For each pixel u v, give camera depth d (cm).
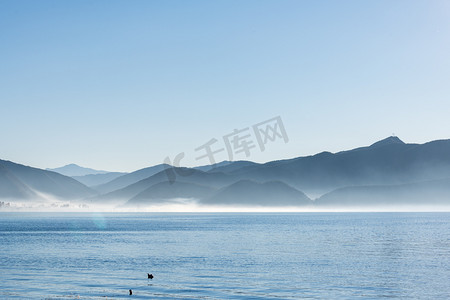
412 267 7838
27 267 7806
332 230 18875
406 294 5706
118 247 11512
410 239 13900
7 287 6009
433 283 6388
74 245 12156
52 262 8475
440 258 9100
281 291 5841
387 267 7831
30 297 5466
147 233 17450
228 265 8025
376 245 11906
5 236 16062
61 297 5472
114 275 6956
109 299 5400
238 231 18450
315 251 10400
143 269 7569
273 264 8150
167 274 7050
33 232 18600
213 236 15512
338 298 5494
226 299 5422
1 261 8625
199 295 5609
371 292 5812
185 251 10431
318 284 6288
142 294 5647
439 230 18525
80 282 6366
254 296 5572
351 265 8056
